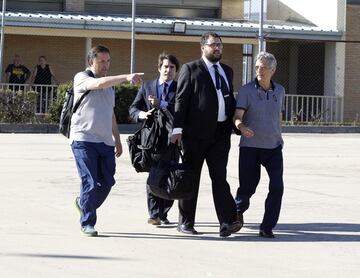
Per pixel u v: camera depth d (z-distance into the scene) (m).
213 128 19.55
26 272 15.81
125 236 19.69
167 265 16.70
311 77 68.12
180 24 60.50
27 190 26.81
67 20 59.03
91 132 19.45
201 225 21.48
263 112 19.97
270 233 19.97
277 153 20.14
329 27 65.62
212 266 16.72
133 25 54.69
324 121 63.09
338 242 19.55
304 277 16.03
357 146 46.34
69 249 17.95
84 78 19.45
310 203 25.53
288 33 62.88
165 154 20.27
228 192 19.78
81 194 19.52
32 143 43.62
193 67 19.61
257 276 16.00
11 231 19.88
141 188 27.86
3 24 54.41
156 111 20.48
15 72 58.06
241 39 62.31
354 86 68.06
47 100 56.19
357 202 25.94
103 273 15.89
